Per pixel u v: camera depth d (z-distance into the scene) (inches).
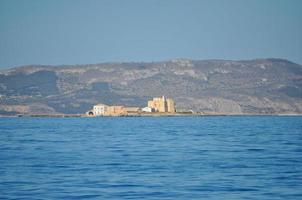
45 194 4271.7
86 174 5428.2
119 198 4121.6
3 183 4817.9
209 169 5836.6
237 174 5403.5
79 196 4192.9
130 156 7411.4
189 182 4881.9
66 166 6156.5
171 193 4330.7
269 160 6742.1
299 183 4798.2
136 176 5275.6
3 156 7426.2
